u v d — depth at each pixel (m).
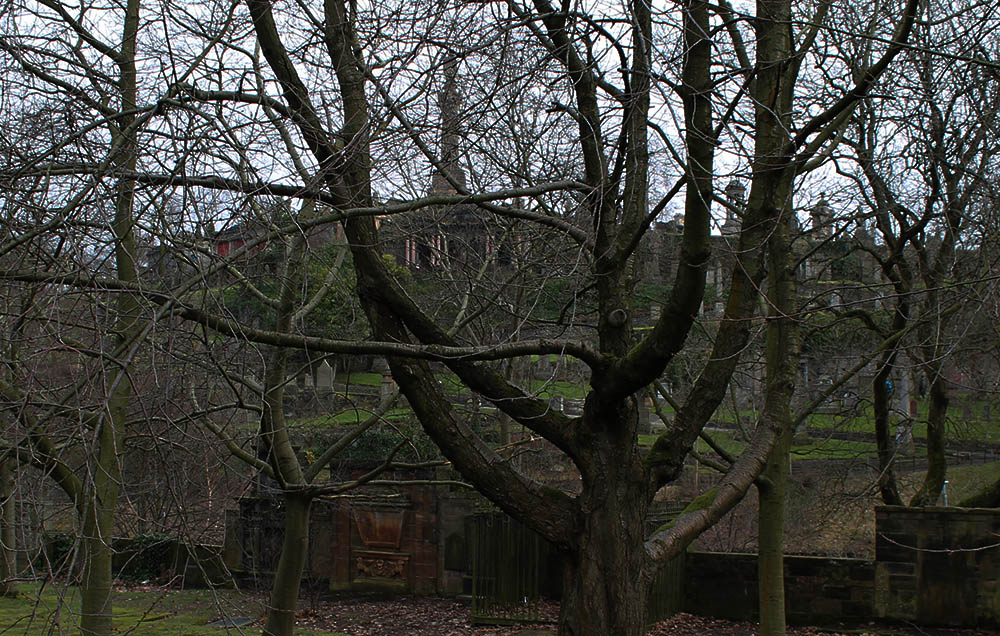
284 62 7.04
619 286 7.46
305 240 7.23
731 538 21.39
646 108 7.50
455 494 19.09
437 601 18.61
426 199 6.20
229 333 5.87
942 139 11.18
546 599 17.41
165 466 6.57
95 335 5.10
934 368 11.64
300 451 18.59
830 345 15.88
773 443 7.95
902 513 15.57
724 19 8.82
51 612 5.18
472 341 11.69
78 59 7.89
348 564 19.58
